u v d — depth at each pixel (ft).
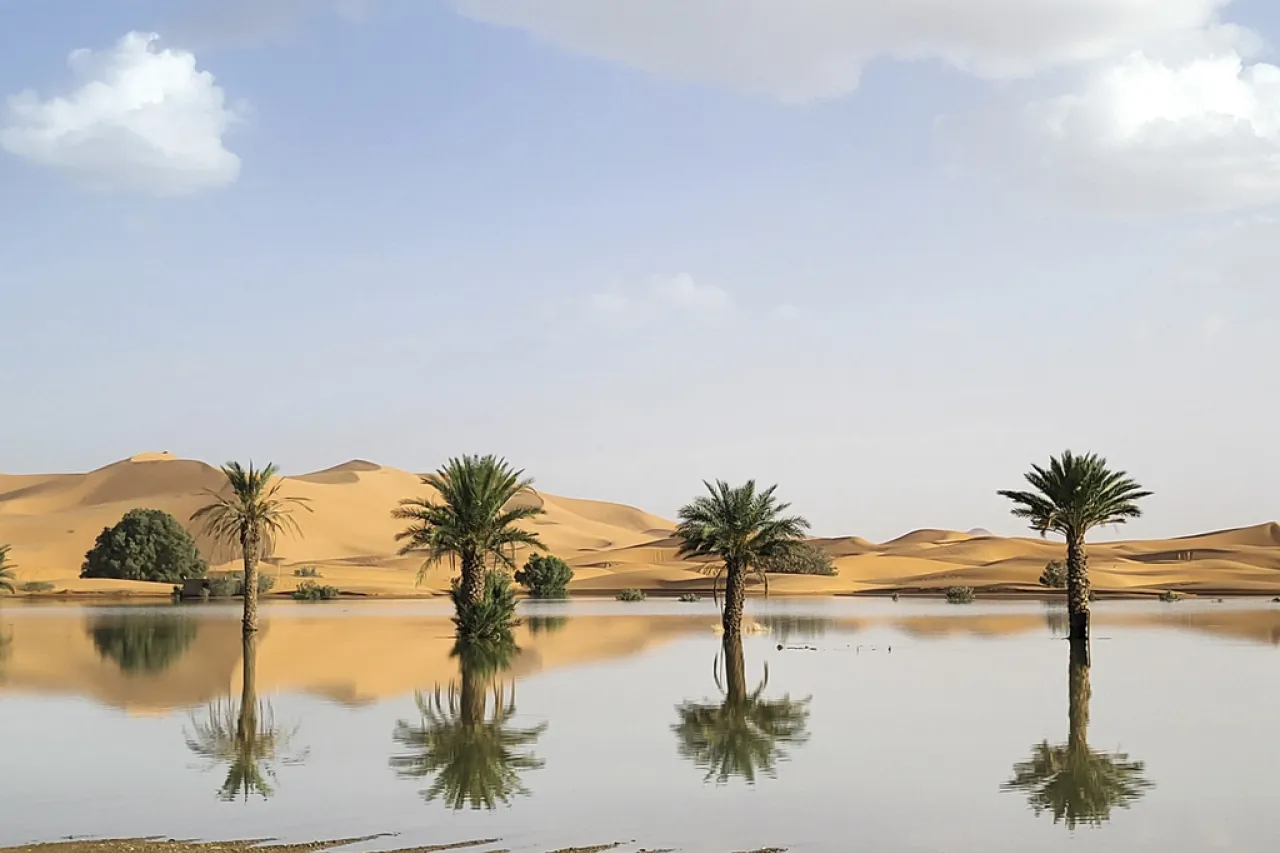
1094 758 66.03
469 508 164.45
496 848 47.03
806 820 51.65
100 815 52.75
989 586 393.29
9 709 86.58
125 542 395.55
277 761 65.41
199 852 45.85
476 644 149.48
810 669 116.67
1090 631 177.37
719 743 71.31
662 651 140.46
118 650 140.26
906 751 68.33
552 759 65.98
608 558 647.97
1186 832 49.49
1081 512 148.05
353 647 145.79
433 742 71.72
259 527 164.25
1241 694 94.89
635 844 47.50
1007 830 49.85
